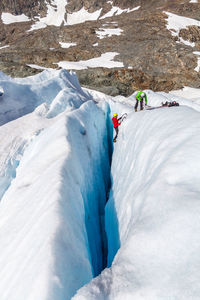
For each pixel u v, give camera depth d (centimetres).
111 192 748
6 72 3984
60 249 242
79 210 376
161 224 221
